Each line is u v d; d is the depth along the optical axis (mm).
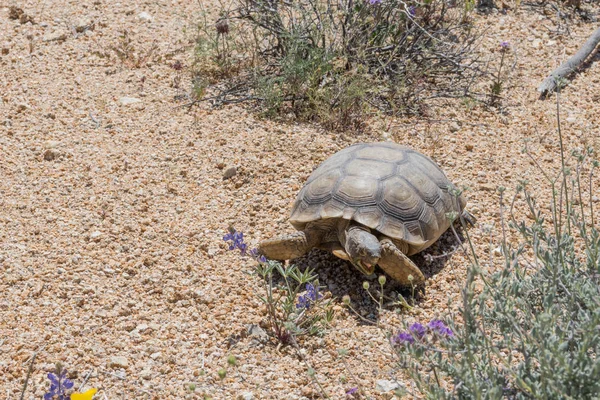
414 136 2736
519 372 2086
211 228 2496
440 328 2129
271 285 2332
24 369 2244
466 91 2887
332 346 2287
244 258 2438
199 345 2293
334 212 2367
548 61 3016
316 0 2922
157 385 2232
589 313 2117
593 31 3131
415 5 2969
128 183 2594
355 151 2451
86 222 2504
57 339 2291
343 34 2885
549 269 2172
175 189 2578
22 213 2523
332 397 2211
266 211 2533
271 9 2902
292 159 2646
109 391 2223
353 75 2795
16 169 2625
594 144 2701
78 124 2750
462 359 2094
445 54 2961
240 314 2336
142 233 2486
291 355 2279
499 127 2781
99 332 2307
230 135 2713
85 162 2645
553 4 3248
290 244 2385
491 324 2193
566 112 2824
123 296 2367
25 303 2350
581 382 2033
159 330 2314
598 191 2576
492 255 2432
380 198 2371
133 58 2947
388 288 2381
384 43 2934
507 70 2975
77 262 2422
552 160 2672
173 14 3166
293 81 2807
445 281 2391
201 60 2947
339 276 2408
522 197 2568
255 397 2211
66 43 3033
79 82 2885
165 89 2867
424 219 2381
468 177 2619
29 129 2732
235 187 2590
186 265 2420
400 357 2125
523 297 2170
